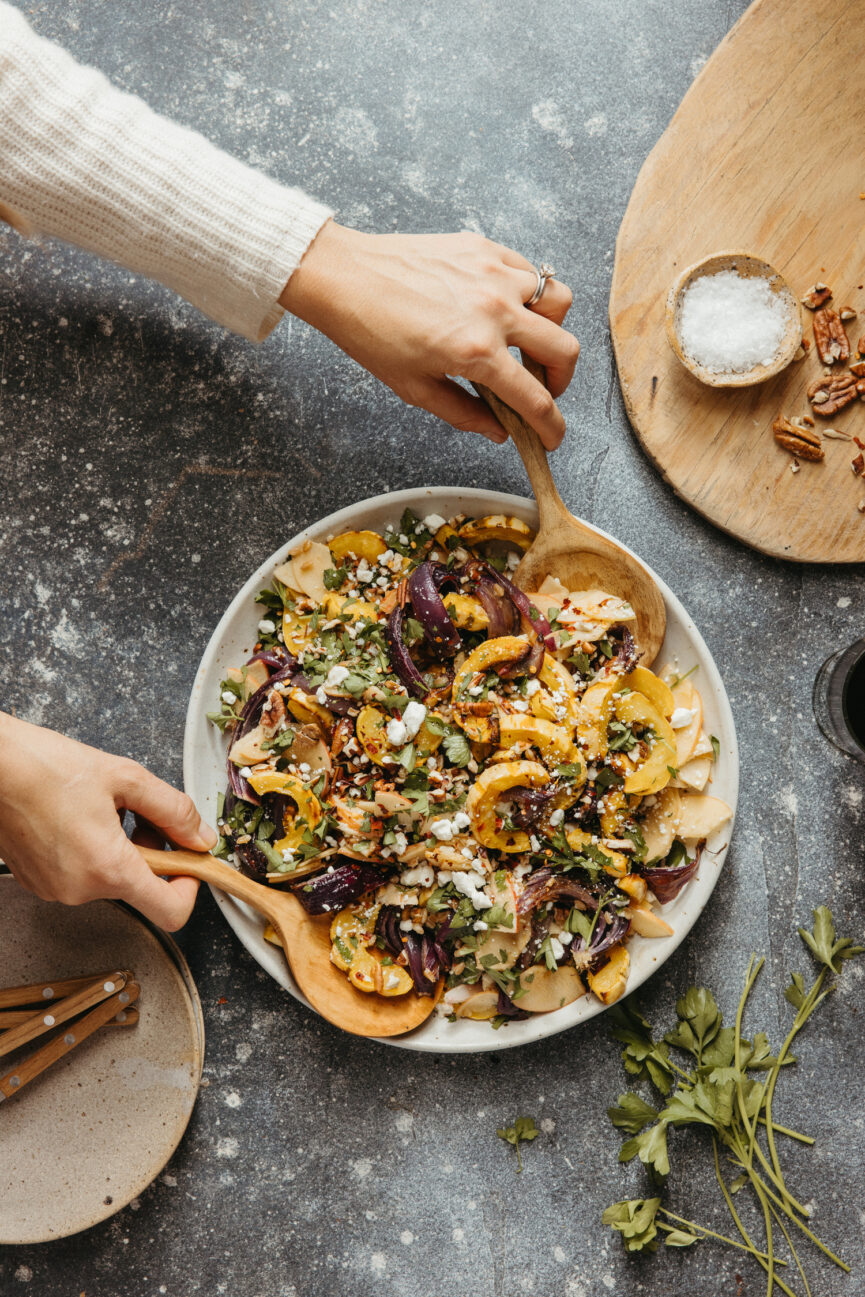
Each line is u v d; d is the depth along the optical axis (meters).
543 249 1.14
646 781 0.95
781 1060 1.06
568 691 0.95
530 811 0.91
